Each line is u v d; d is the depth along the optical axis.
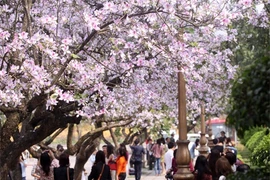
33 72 9.48
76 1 11.77
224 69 15.23
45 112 10.78
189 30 10.21
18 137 11.05
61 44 10.22
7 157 10.42
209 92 16.61
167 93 14.50
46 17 10.37
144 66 10.93
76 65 10.05
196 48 10.59
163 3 9.70
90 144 16.66
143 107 14.71
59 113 10.97
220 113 23.52
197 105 17.91
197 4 10.52
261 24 12.26
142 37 9.82
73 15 11.88
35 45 9.62
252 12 11.80
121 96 12.44
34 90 9.71
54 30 11.03
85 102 10.59
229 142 23.30
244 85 7.27
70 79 10.29
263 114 7.09
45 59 10.34
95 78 10.51
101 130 15.89
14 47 9.45
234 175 9.10
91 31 10.73
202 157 13.35
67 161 12.18
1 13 10.98
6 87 9.55
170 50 10.14
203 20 10.38
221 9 10.41
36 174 14.46
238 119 7.33
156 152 31.12
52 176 12.62
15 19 10.96
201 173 13.10
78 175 16.64
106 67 10.52
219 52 13.96
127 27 9.95
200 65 14.22
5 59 9.88
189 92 15.61
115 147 24.33
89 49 11.66
